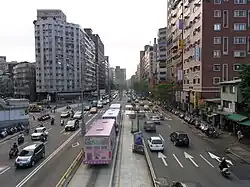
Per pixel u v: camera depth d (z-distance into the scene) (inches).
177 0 3646.7
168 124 2204.7
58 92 5017.2
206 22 2399.1
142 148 1175.0
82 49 5359.3
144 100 5659.5
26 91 5442.9
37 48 4963.1
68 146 1358.3
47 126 2129.7
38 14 5679.1
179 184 725.9
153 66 6963.6
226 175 869.8
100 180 821.2
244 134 1599.4
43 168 975.6
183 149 1280.8
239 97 1622.8
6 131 1720.0
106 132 1010.1
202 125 1859.0
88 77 6314.0
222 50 2399.1
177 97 3558.1
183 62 3312.0
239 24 2384.4
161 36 5693.9
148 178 842.2
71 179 832.9
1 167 998.4
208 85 2413.9
